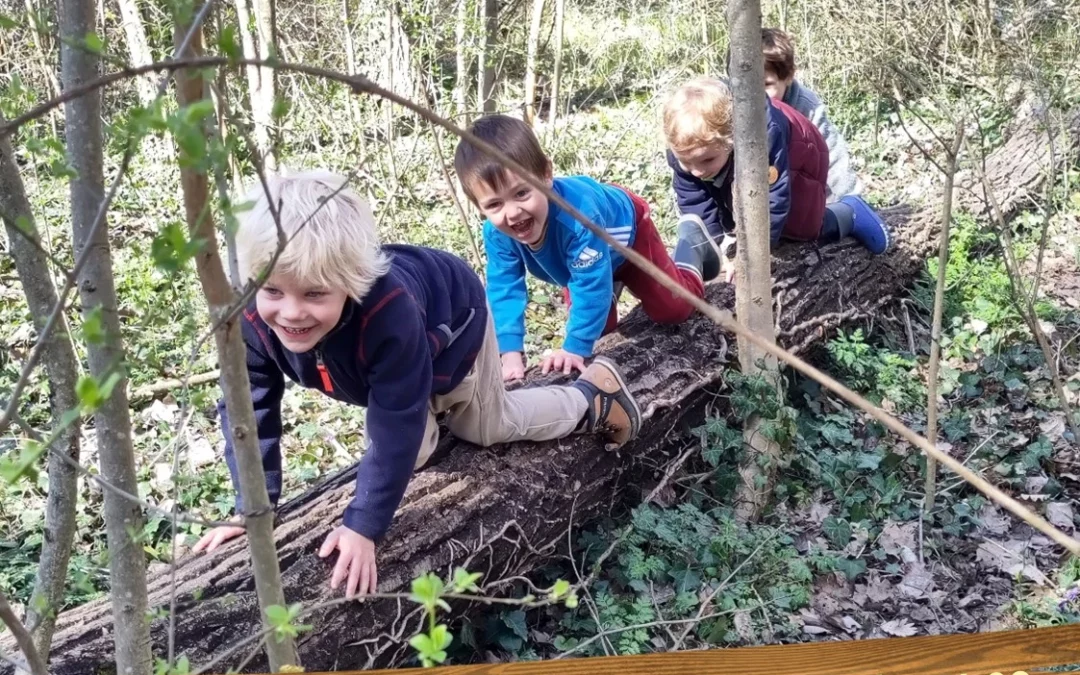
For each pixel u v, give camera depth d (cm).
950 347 450
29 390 359
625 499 328
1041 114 548
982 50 716
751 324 320
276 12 601
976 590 306
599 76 859
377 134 623
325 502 254
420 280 241
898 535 328
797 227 427
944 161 619
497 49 621
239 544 238
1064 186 563
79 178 118
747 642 275
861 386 412
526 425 285
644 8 959
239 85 430
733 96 299
